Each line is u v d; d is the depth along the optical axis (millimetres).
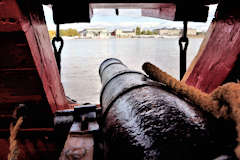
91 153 1139
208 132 597
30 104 1517
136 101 956
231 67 1123
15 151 1471
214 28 1431
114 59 3332
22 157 1804
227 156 440
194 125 652
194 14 2049
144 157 637
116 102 1127
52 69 1694
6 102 1471
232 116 553
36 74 1314
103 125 1130
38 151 1846
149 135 691
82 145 1216
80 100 20922
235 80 1120
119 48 81312
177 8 2010
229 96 603
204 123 653
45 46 1525
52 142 1822
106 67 2734
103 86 1773
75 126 1462
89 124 1475
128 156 708
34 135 1774
